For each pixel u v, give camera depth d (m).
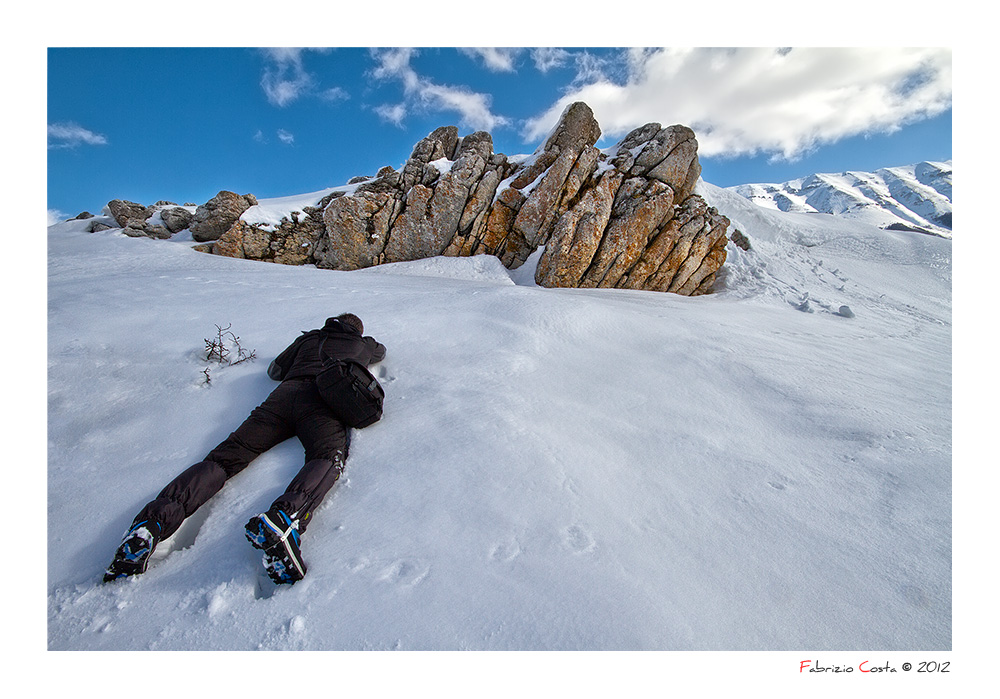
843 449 3.29
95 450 3.04
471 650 1.83
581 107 11.16
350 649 1.83
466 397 3.66
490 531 2.37
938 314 9.92
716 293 10.58
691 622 1.94
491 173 10.52
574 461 2.96
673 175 10.55
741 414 3.78
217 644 1.86
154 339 4.45
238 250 9.99
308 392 3.02
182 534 2.43
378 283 7.36
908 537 2.44
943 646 1.89
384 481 2.74
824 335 6.73
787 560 2.29
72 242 10.29
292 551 2.08
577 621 1.92
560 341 4.88
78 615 1.98
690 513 2.61
